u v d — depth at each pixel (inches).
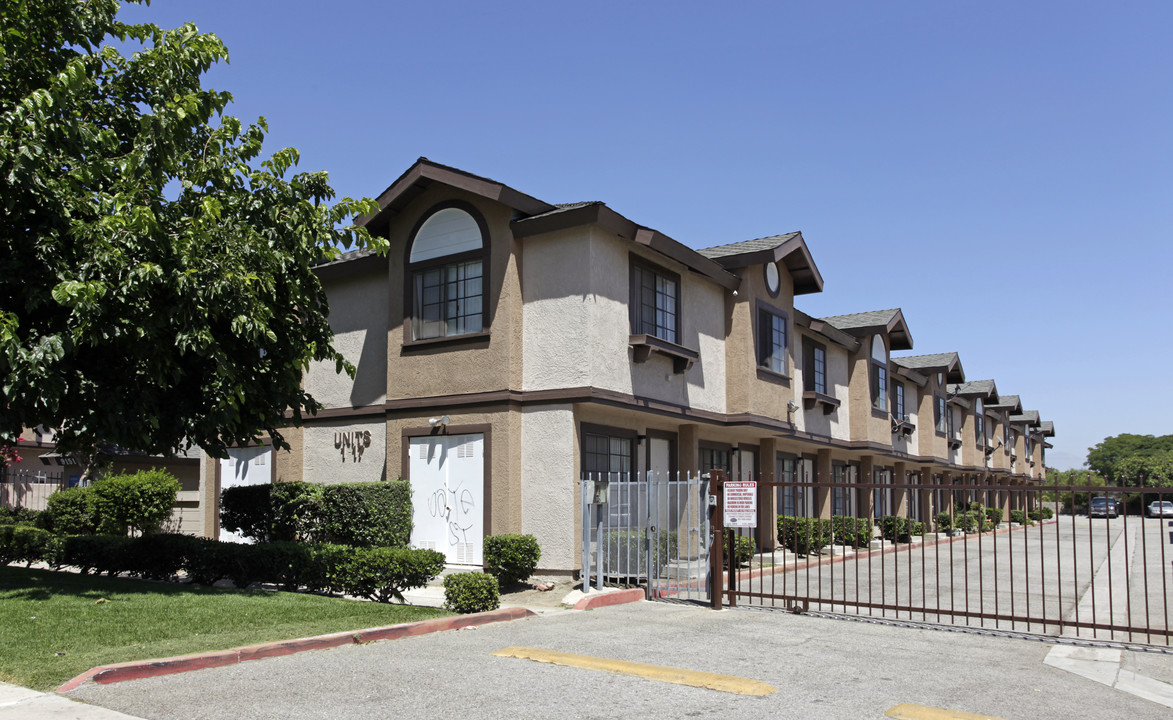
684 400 660.1
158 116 416.5
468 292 598.2
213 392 434.0
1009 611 514.0
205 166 453.4
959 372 1413.6
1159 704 281.9
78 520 684.1
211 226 427.2
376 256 664.4
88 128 403.9
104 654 298.8
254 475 739.4
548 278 573.9
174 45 454.3
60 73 386.6
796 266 818.2
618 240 592.1
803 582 635.5
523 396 569.3
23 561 603.5
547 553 550.0
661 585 553.3
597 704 259.6
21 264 382.9
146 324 392.8
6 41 408.8
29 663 286.5
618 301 587.5
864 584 627.8
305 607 401.7
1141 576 718.5
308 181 502.9
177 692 266.2
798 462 931.3
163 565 522.3
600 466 595.5
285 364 476.7
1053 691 295.6
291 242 472.1
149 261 396.2
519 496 563.8
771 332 775.1
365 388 679.1
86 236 381.1
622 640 369.1
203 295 399.2
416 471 603.2
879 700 274.5
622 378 584.7
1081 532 1338.6
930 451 1279.5
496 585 432.1
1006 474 1813.5
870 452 1053.8
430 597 487.5
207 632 345.7
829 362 963.3
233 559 493.0
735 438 794.8
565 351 559.5
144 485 698.2
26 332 393.7
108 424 417.4
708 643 368.2
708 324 706.2
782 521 825.5
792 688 287.6
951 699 279.6
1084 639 396.5
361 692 269.4
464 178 578.2
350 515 555.8
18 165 357.1
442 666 307.4
